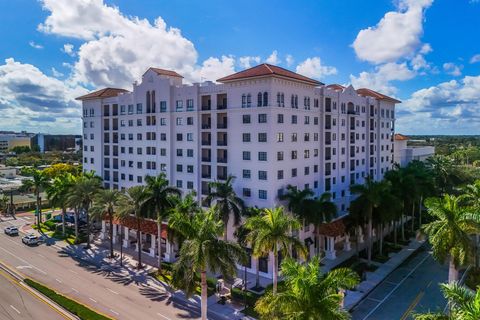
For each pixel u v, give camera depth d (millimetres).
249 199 51656
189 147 60312
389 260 53469
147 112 66812
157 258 54969
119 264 52750
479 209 35812
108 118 76188
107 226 67438
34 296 41594
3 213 90750
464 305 19062
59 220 79438
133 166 70688
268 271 47250
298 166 54125
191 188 60250
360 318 36562
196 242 30500
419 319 20312
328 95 60469
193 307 38844
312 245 53781
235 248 31484
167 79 62500
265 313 24531
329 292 21969
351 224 51844
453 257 32031
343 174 66062
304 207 47219
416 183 60656
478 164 146750
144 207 48156
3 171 141125
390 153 84875
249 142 51312
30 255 57781
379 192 50156
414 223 74312
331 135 61781
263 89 49656
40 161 184125
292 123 52688
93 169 80312
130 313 37375
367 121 73938
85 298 41219
